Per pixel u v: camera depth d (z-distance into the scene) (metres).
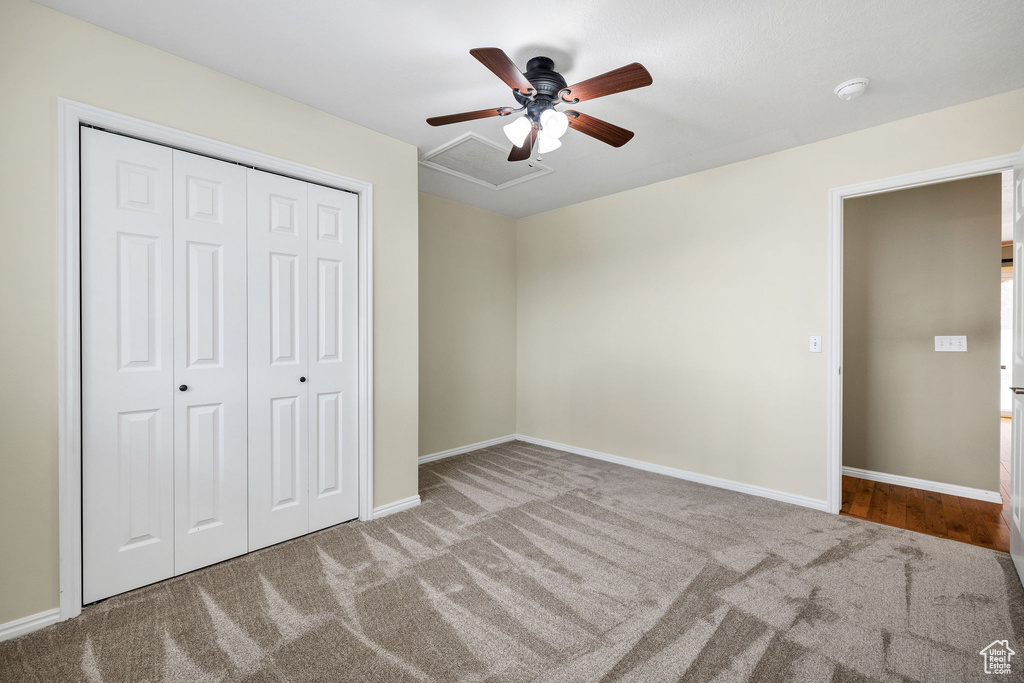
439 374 4.06
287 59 2.01
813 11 1.67
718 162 3.17
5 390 1.61
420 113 2.50
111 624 1.69
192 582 1.98
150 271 1.94
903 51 1.90
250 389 2.24
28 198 1.65
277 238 2.33
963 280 3.14
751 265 3.10
